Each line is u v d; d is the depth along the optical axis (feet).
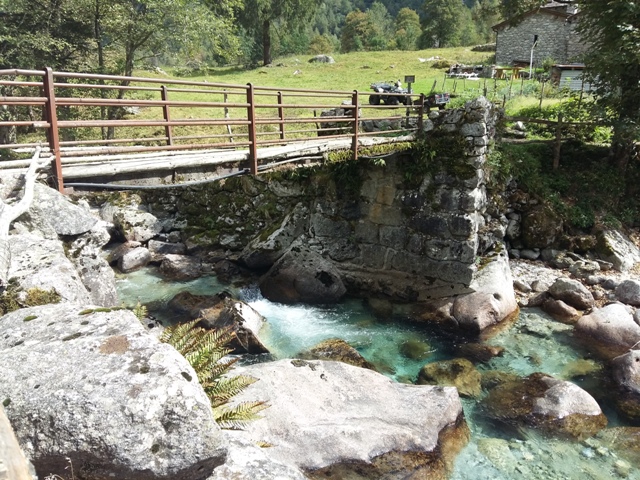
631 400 23.16
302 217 40.22
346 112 50.52
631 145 42.22
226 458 9.18
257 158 25.43
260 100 78.95
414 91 76.13
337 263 38.47
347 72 108.88
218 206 47.01
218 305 30.99
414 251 35.55
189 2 60.44
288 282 36.76
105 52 61.41
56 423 7.76
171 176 21.67
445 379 24.81
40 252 15.23
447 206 33.86
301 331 31.45
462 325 31.50
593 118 41.50
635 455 19.21
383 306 35.45
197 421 8.30
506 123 48.49
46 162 17.38
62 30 56.75
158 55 63.36
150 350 9.07
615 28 39.40
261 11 128.57
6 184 16.74
